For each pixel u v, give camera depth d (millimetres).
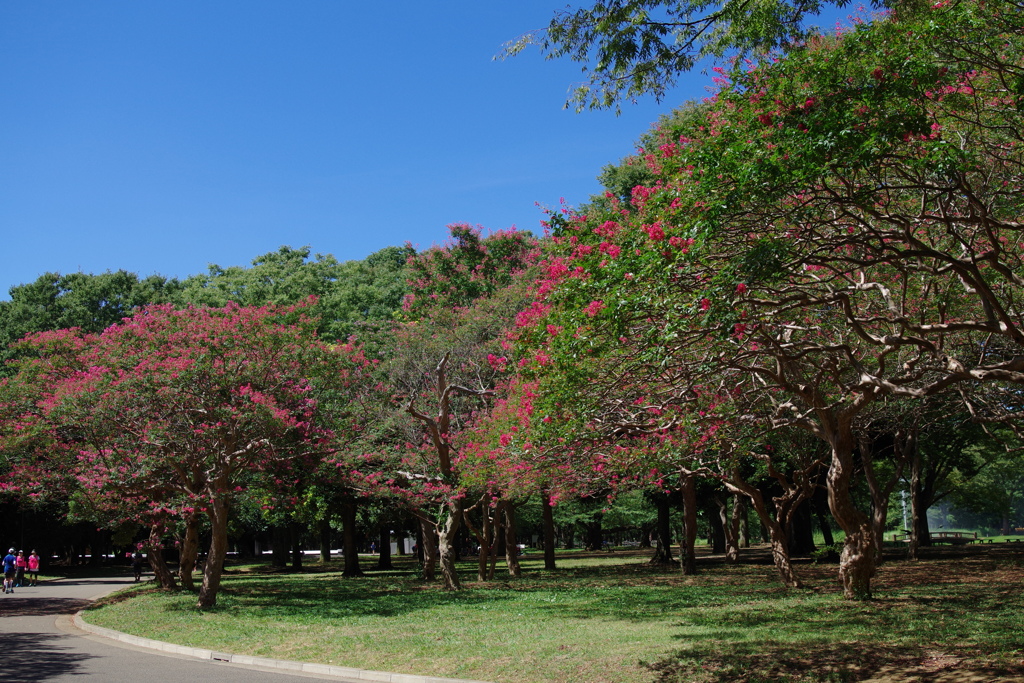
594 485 20703
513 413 17406
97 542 57312
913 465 31328
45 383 22484
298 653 14234
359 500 33562
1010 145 11797
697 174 9344
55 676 12492
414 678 11781
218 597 23953
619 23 11266
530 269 30938
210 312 22172
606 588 24062
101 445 21516
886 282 14820
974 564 26641
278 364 21266
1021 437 17141
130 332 21438
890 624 13625
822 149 8430
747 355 11719
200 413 20562
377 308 40188
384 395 26641
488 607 19547
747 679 10320
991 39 9656
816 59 9203
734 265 8969
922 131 8586
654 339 9375
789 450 22156
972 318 14961
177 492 24672
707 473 20547
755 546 54500
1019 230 11008
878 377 11680
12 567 33469
